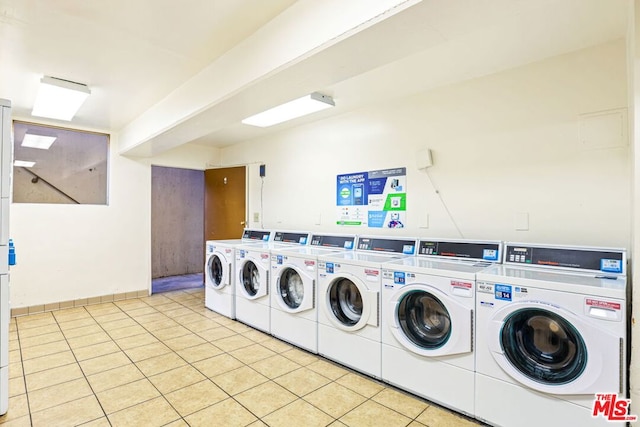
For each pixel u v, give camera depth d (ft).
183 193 21.50
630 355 5.34
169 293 16.65
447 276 6.82
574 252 6.97
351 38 5.35
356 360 8.46
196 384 7.86
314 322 9.52
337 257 9.10
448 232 9.66
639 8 4.69
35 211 13.19
